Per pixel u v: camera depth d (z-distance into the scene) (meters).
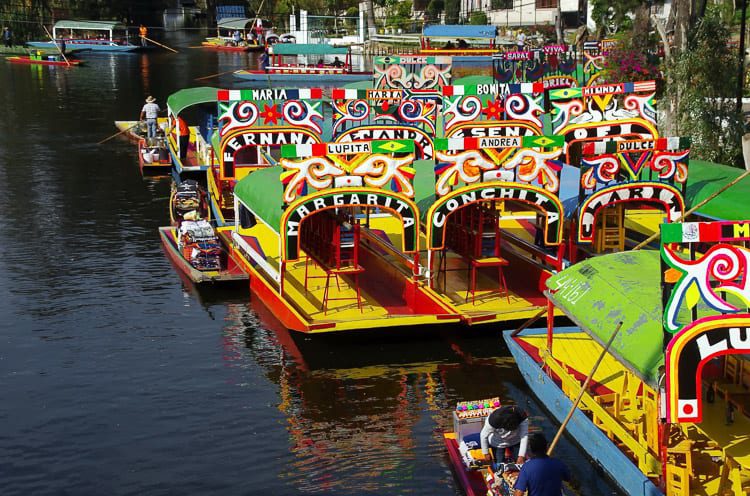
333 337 20.55
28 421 16.64
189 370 18.89
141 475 14.84
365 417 16.88
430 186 22.81
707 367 16.09
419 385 18.27
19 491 14.37
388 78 41.06
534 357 17.62
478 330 20.86
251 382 18.36
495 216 21.17
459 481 14.52
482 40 76.88
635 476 13.19
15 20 104.44
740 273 11.07
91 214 31.45
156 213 31.72
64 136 47.09
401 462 15.20
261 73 74.75
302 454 15.49
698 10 33.31
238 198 24.30
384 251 24.16
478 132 27.62
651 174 20.80
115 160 40.88
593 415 15.28
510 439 13.83
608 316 14.34
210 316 21.92
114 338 20.53
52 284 24.09
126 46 101.75
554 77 41.25
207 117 40.88
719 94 32.06
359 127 27.91
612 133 25.47
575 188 22.95
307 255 22.30
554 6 88.19
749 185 23.14
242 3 129.88
